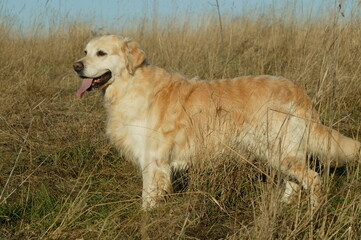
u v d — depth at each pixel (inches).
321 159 135.2
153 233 109.7
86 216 122.2
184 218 115.3
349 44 224.7
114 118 149.8
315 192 115.3
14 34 353.1
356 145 131.6
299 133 135.6
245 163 130.8
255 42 323.9
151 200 130.6
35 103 232.2
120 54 147.1
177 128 142.8
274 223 100.3
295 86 144.7
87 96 245.6
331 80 126.3
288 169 134.3
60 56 367.2
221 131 140.8
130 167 163.5
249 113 141.5
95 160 166.9
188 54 304.7
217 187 127.7
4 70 295.0
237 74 269.6
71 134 186.7
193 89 146.0
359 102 207.3
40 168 157.1
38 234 112.5
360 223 107.7
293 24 329.1
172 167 146.8
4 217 119.3
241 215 120.4
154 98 144.3
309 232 100.9
